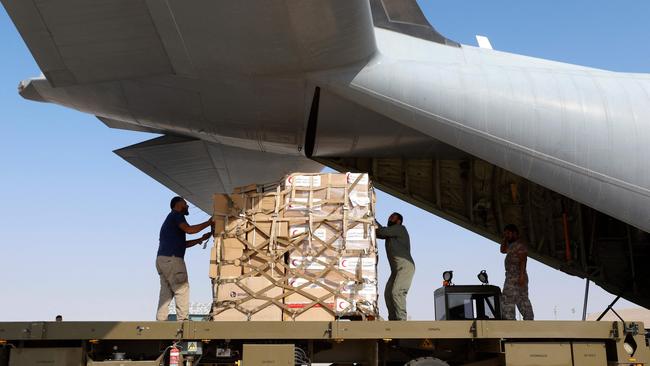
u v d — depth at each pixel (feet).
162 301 23.73
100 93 30.14
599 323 21.74
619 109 25.93
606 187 25.71
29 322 19.84
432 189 34.91
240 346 21.21
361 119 30.01
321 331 20.42
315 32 24.41
